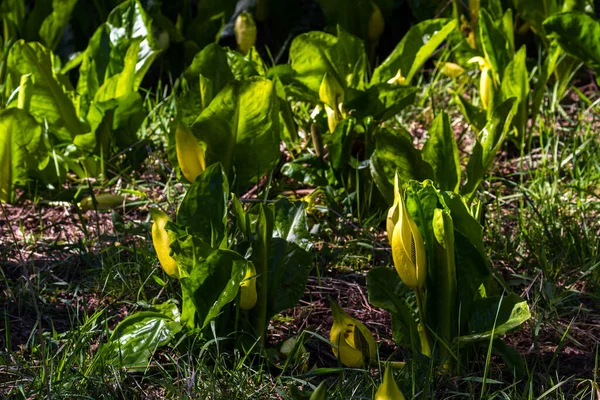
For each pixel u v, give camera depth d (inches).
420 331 87.6
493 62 150.0
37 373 88.4
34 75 139.7
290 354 87.3
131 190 134.3
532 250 115.5
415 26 144.6
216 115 117.0
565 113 165.8
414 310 88.3
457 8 183.2
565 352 93.7
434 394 79.4
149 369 89.8
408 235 77.6
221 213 91.4
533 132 160.4
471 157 113.6
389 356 92.4
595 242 115.6
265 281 89.8
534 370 90.0
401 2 195.8
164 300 104.8
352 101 130.9
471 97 176.1
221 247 90.3
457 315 85.5
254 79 115.1
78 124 145.6
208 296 87.8
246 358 90.6
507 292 103.2
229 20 199.6
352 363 86.0
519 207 132.4
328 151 129.5
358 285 111.0
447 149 107.8
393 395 64.6
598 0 191.8
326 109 133.3
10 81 149.0
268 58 203.3
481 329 84.5
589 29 148.3
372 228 125.3
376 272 87.6
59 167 143.4
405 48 145.6
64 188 143.9
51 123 144.5
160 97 186.2
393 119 163.2
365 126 130.0
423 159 108.7
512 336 97.7
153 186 140.6
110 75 149.7
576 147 147.0
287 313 103.9
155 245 90.3
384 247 119.9
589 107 159.0
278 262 93.0
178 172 130.3
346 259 116.7
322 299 107.7
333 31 187.0
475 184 114.5
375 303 85.6
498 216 121.3
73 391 82.6
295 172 129.1
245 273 82.8
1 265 115.8
